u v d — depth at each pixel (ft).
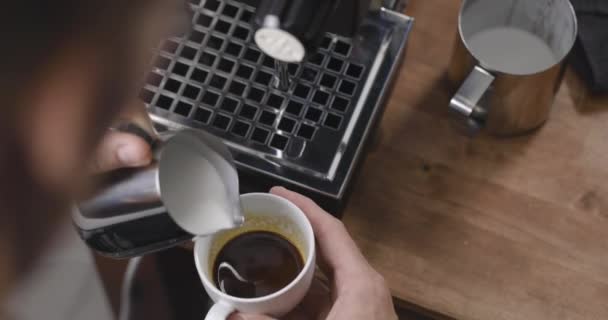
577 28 2.89
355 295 2.48
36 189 0.62
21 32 0.60
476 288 2.79
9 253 0.61
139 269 3.28
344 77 2.67
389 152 2.93
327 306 2.67
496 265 2.81
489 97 2.76
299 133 2.64
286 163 2.61
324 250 2.53
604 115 2.95
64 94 0.63
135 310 3.32
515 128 2.90
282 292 2.32
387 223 2.86
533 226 2.85
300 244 2.50
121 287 3.32
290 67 2.68
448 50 3.04
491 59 2.86
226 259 2.52
